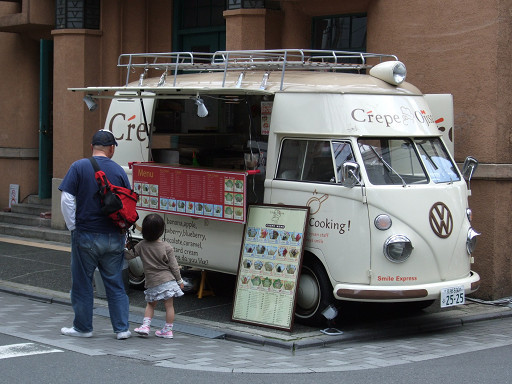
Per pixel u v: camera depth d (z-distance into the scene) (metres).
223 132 10.78
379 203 7.77
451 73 10.07
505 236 9.88
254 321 8.21
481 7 9.72
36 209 15.32
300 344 7.49
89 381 5.97
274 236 8.30
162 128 10.41
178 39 14.36
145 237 7.77
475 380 6.29
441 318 8.91
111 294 7.62
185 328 8.23
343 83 8.53
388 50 10.77
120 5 14.12
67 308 9.41
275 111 8.64
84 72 13.91
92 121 14.04
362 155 7.95
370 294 7.68
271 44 12.07
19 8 15.88
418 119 8.53
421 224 7.91
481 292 9.88
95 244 7.39
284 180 8.52
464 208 8.48
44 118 15.27
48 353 6.88
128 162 10.22
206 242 9.14
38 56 16.08
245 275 8.43
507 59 9.69
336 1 11.45
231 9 11.97
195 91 8.58
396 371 6.59
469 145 9.90
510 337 8.27
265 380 6.22
